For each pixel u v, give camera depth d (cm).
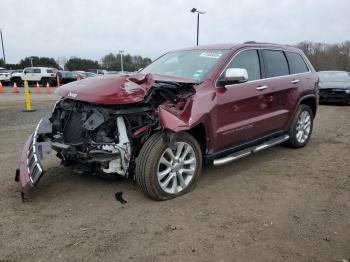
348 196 422
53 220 359
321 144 690
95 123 388
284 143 646
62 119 441
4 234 332
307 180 478
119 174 398
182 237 325
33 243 317
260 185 458
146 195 408
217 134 442
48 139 441
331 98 1421
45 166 525
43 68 3067
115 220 358
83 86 403
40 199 410
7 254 299
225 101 446
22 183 392
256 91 499
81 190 436
